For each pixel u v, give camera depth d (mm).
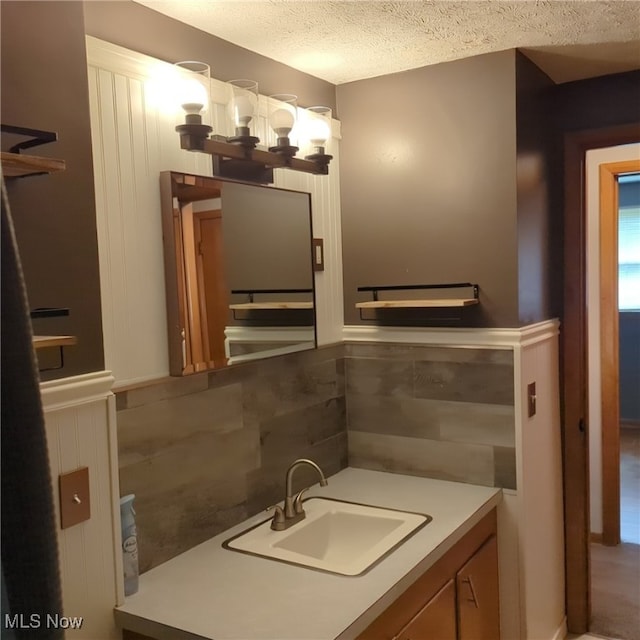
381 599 1579
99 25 1629
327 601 1567
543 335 2541
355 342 2600
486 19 1946
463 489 2348
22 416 720
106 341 1654
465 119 2328
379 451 2582
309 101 2428
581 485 2830
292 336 2266
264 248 2129
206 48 1961
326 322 2521
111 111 1651
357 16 1884
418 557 1783
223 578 1704
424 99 2400
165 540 1810
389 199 2500
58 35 1411
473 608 2135
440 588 1912
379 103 2496
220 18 1861
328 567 1751
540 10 1886
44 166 1183
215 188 1931
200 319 1880
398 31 2020
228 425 2020
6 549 727
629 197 6395
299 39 2053
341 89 2574
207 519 1947
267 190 2143
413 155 2439
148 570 1756
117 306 1683
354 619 1483
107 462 1519
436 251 2416
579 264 2758
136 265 1731
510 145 2254
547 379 2629
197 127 1742
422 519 2059
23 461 722
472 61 2301
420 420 2484
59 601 751
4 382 709
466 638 2082
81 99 1459
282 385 2256
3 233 705
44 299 1382
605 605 3096
